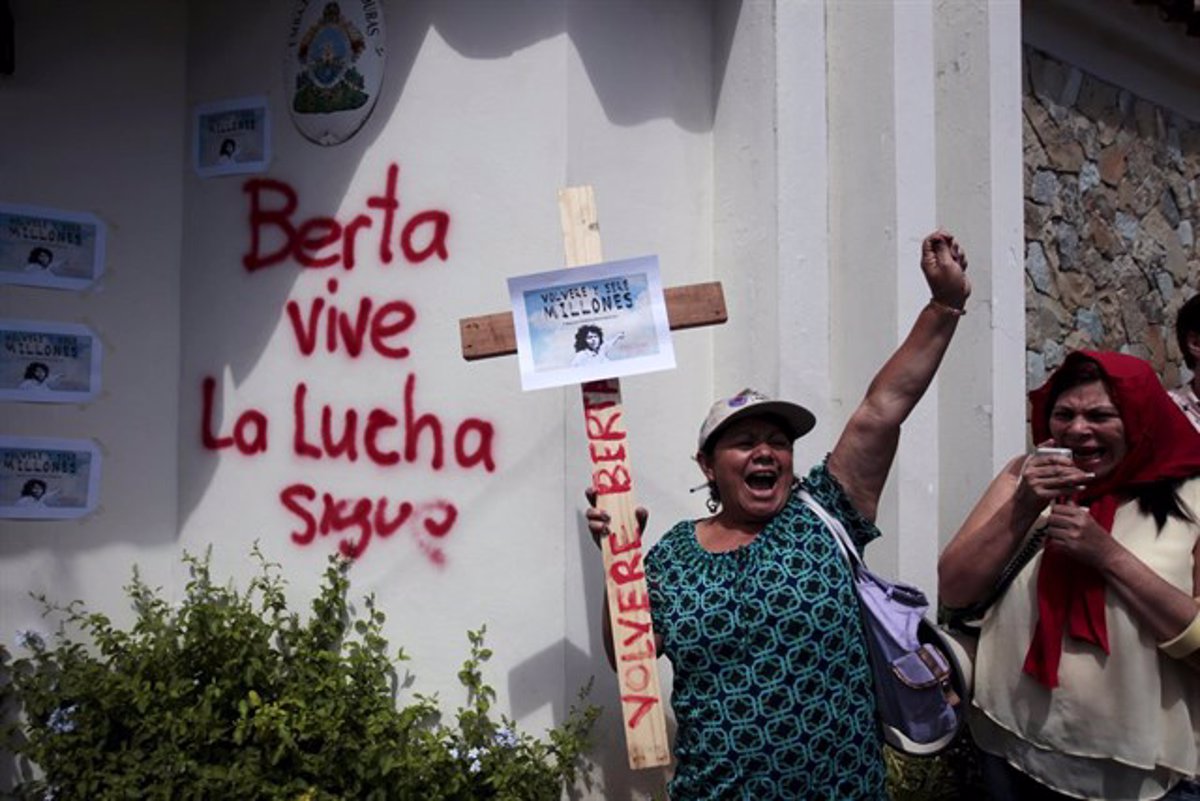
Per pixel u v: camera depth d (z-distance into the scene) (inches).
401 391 162.7
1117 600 119.6
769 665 114.9
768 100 163.2
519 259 156.6
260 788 144.8
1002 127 186.4
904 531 175.8
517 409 156.2
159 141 179.8
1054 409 128.6
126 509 175.5
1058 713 121.9
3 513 167.5
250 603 171.0
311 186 169.9
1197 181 269.3
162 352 179.0
